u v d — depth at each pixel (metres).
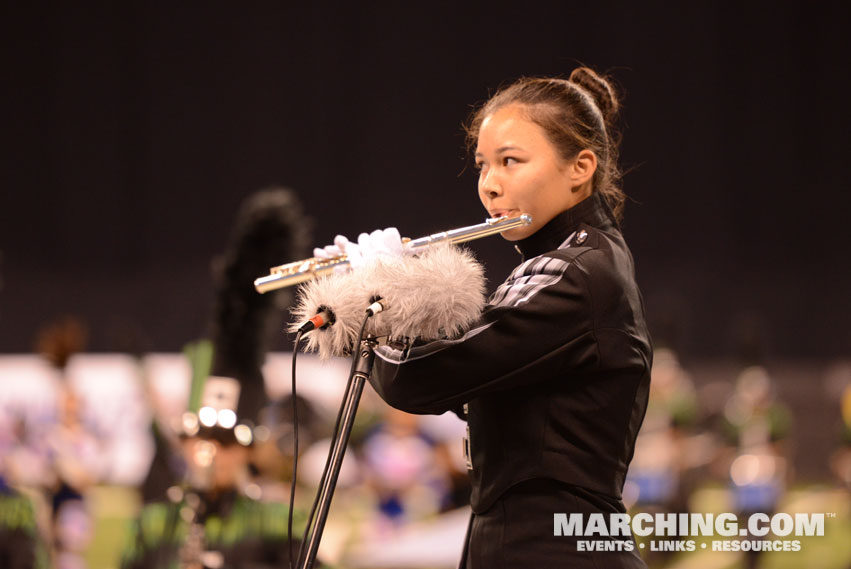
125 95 24.91
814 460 19.36
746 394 13.24
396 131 24.80
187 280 24.50
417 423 13.52
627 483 12.40
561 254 3.05
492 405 3.09
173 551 5.32
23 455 10.55
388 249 3.17
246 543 5.30
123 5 24.89
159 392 11.44
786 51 24.23
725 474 13.12
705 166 24.06
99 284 24.41
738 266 23.81
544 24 24.41
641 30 24.28
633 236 23.91
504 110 3.29
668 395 12.98
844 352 23.05
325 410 13.07
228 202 24.91
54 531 10.66
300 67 25.00
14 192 24.56
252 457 5.61
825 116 24.11
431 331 2.90
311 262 3.30
